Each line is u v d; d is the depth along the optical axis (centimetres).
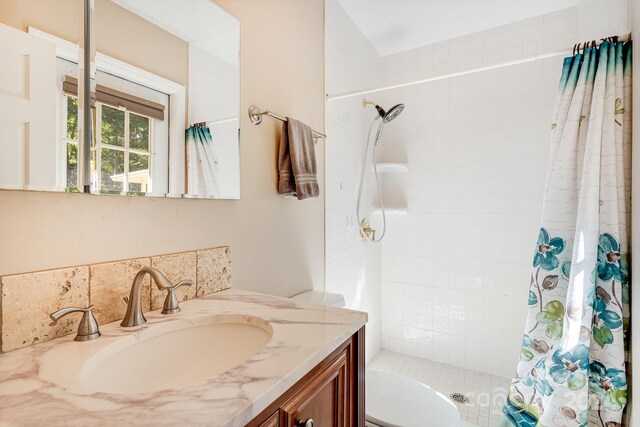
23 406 46
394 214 254
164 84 95
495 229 221
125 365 70
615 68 142
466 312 230
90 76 77
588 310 138
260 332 80
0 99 64
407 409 123
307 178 140
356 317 82
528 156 210
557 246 157
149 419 43
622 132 140
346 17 205
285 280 146
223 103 115
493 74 221
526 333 164
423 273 245
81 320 70
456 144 233
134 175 86
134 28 88
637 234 124
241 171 123
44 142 69
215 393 49
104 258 80
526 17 211
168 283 80
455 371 226
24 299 66
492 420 175
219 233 113
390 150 256
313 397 65
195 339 82
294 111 154
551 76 204
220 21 115
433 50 242
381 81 258
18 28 66
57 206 72
